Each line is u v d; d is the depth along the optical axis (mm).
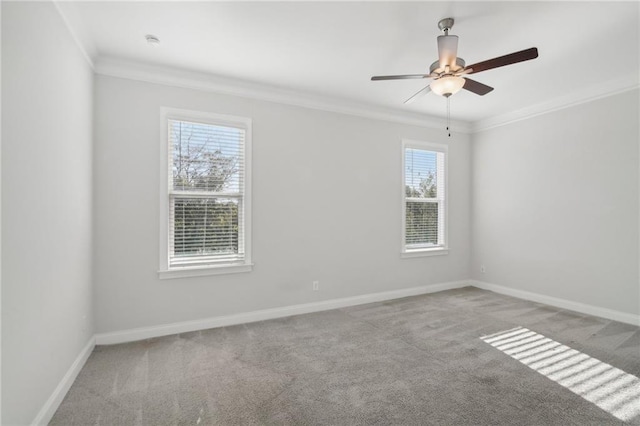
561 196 3943
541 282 4168
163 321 3105
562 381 2229
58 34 2037
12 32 1498
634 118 3309
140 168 3023
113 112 2930
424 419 1829
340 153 4047
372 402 1993
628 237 3369
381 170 4352
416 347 2801
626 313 3381
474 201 5062
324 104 3914
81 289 2479
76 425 1782
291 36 2570
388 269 4398
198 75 3217
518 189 4434
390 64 3068
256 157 3535
